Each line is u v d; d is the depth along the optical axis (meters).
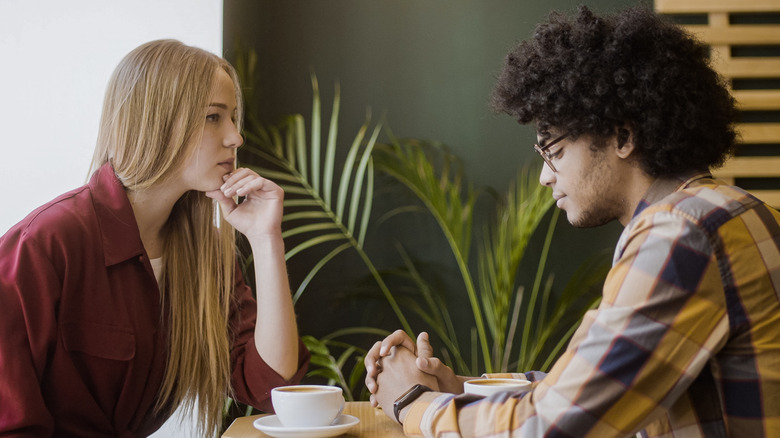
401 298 2.71
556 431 0.87
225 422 2.21
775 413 0.87
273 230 1.42
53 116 2.11
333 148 2.50
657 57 0.99
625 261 0.91
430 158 2.75
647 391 0.86
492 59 2.79
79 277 1.18
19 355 1.08
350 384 2.37
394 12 2.80
